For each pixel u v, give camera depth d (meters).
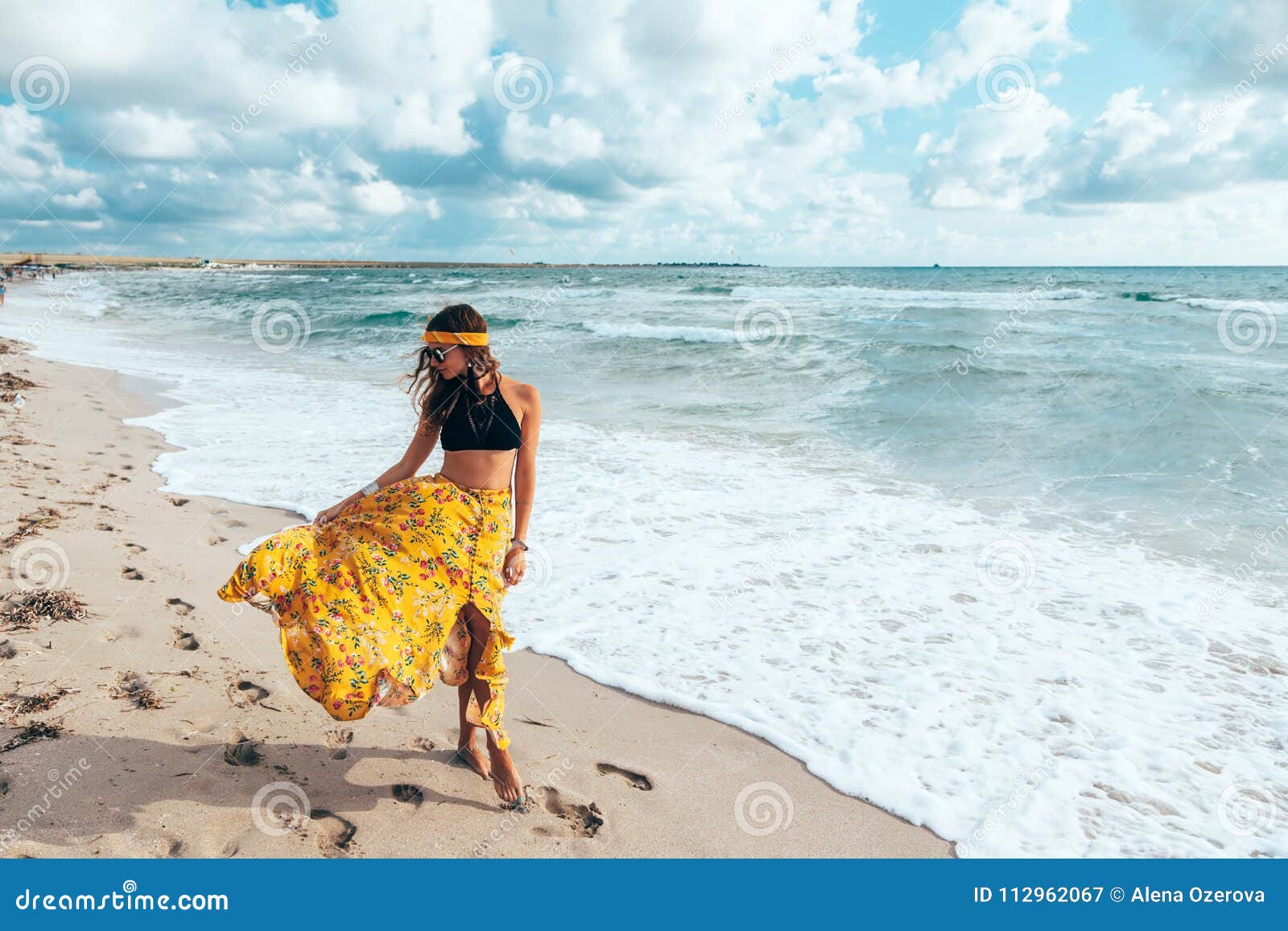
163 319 26.88
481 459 2.96
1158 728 3.65
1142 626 4.65
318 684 2.67
